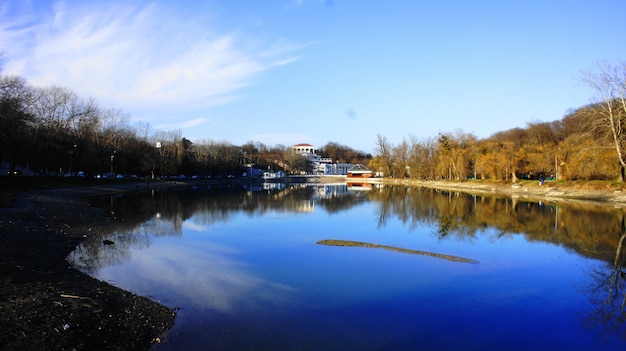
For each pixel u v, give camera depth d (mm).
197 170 122188
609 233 28781
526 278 17031
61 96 67000
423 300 14078
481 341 10922
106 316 11359
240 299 13812
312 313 12625
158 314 12070
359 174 161250
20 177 55469
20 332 9477
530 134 94250
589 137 59156
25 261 16766
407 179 127750
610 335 11445
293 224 33000
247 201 55094
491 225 32719
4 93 42281
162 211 40938
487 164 86688
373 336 11016
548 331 11672
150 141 107062
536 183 71375
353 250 22375
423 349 10336
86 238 24172
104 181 73500
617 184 52281
